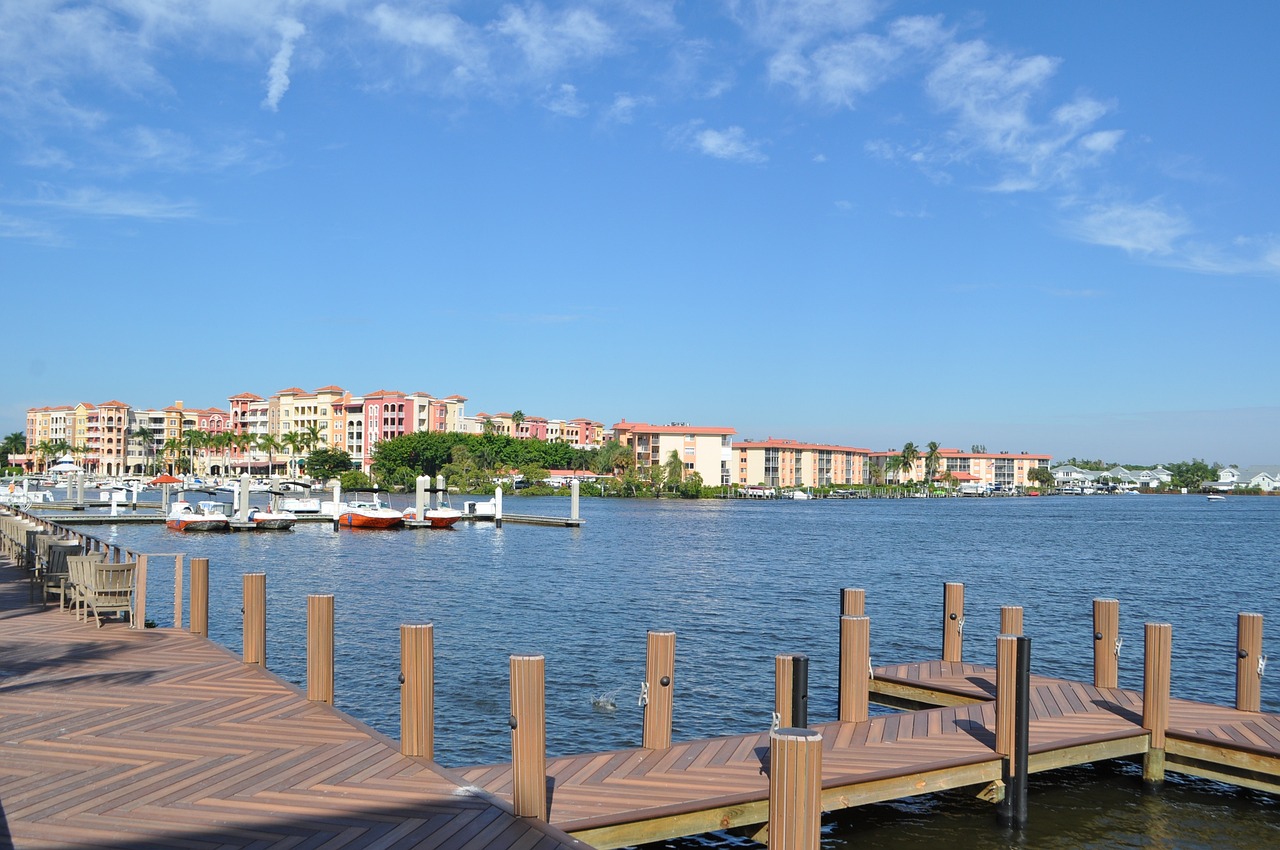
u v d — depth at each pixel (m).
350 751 9.70
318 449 167.38
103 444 198.25
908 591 38.00
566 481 172.12
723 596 35.38
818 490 193.00
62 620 17.91
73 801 8.19
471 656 23.11
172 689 12.27
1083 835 11.56
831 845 11.34
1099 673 15.04
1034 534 81.50
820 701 19.17
